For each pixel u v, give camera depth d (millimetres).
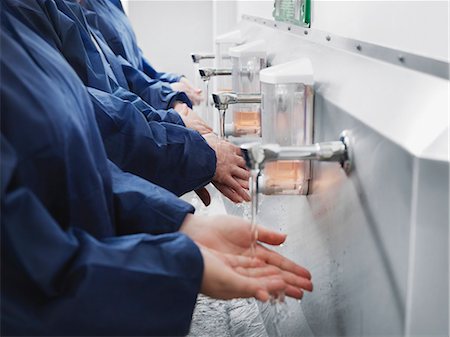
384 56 730
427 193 544
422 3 707
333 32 1019
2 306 590
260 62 1271
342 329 747
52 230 600
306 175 881
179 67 3037
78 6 1354
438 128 555
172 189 1083
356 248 691
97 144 777
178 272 648
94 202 711
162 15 2982
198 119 1412
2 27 762
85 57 1146
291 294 713
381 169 614
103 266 613
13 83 663
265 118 899
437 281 554
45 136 651
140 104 1243
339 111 744
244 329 1078
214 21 2676
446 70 593
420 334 559
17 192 590
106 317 619
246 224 764
